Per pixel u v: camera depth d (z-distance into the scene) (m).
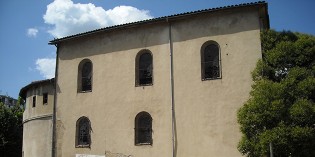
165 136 19.22
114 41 22.02
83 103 22.03
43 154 24.11
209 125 18.45
